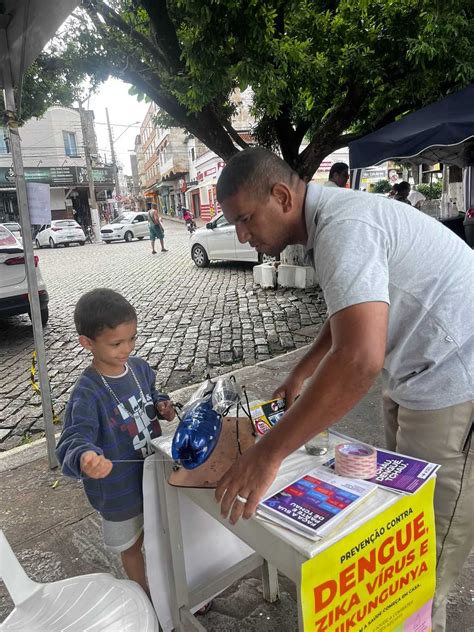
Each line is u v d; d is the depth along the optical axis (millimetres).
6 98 2623
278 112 5766
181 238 21328
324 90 6629
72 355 5250
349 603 1112
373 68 5793
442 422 1366
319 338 1679
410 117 5207
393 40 5793
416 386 1375
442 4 4816
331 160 20531
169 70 5496
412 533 1217
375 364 1051
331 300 1121
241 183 1224
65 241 21516
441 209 8320
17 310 5672
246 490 1119
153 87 5969
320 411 1080
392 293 1263
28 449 3197
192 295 7855
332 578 1055
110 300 1487
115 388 1578
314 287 7496
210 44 4484
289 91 6004
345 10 6043
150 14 5094
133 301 7723
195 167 33062
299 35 6309
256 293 7582
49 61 6410
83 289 9211
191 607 1657
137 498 1624
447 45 5301
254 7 4391
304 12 5941
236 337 5441
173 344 5355
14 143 2662
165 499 1515
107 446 1554
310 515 1085
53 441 2906
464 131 4309
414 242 1225
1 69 2568
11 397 4195
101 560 2143
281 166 1254
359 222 1166
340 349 1073
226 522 1266
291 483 1222
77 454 1349
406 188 8242
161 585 1619
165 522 1545
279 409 1624
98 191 31969
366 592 1146
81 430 1448
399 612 1261
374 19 6016
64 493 2664
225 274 9633
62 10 1929
